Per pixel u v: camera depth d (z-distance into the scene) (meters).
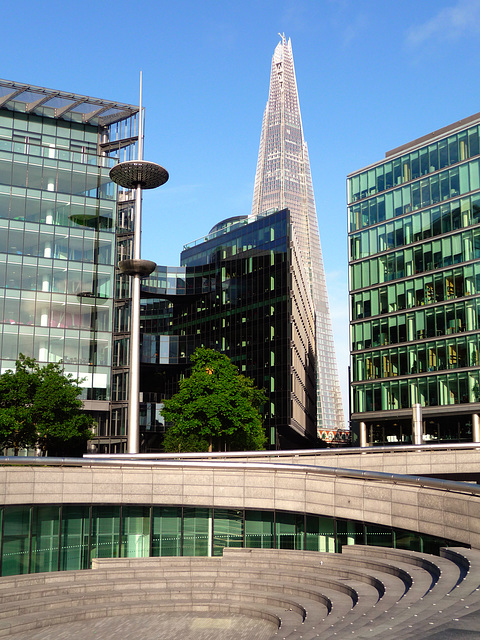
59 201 65.25
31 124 72.31
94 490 31.09
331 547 28.48
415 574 20.28
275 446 96.75
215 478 31.48
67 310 63.91
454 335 73.38
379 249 83.50
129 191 75.31
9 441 48.53
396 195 82.81
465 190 75.31
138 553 31.28
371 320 82.62
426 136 83.56
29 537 29.75
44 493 30.22
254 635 20.83
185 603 24.78
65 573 27.75
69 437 46.88
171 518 31.66
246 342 105.38
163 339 113.25
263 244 105.94
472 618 12.52
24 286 62.53
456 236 75.31
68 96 70.75
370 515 27.03
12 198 63.31
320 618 20.06
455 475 37.66
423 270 78.12
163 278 115.44
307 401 131.38
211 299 114.25
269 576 26.14
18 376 47.28
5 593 24.70
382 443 80.12
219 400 58.22
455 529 22.88
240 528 30.89
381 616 15.41
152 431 96.38
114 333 69.00
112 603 24.92
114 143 74.94
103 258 66.25
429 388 74.88
